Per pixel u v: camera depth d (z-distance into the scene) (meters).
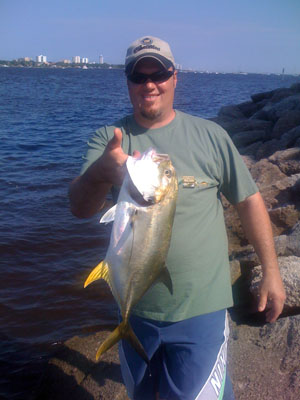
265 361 3.61
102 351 2.50
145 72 2.72
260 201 2.93
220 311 2.75
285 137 10.57
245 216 2.95
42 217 8.65
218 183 2.91
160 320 2.71
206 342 2.66
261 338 3.87
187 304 2.68
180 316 2.68
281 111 13.67
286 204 6.62
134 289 2.53
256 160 10.42
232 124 14.05
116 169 2.49
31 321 5.39
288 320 3.95
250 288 4.45
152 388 2.84
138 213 2.46
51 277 6.38
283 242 5.26
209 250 2.76
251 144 12.12
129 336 2.56
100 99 40.59
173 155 2.81
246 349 3.78
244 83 104.62
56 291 6.01
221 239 2.87
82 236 7.77
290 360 3.56
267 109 14.89
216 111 31.38
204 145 2.84
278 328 3.88
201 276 2.71
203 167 2.82
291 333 3.82
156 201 2.46
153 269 2.52
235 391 3.33
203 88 71.44
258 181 8.13
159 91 2.76
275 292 2.89
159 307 2.70
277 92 18.81
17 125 21.67
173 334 2.70
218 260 2.80
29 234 7.79
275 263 2.95
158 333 2.72
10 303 5.74
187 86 77.38
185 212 2.72
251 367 3.56
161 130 2.87
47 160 13.70
